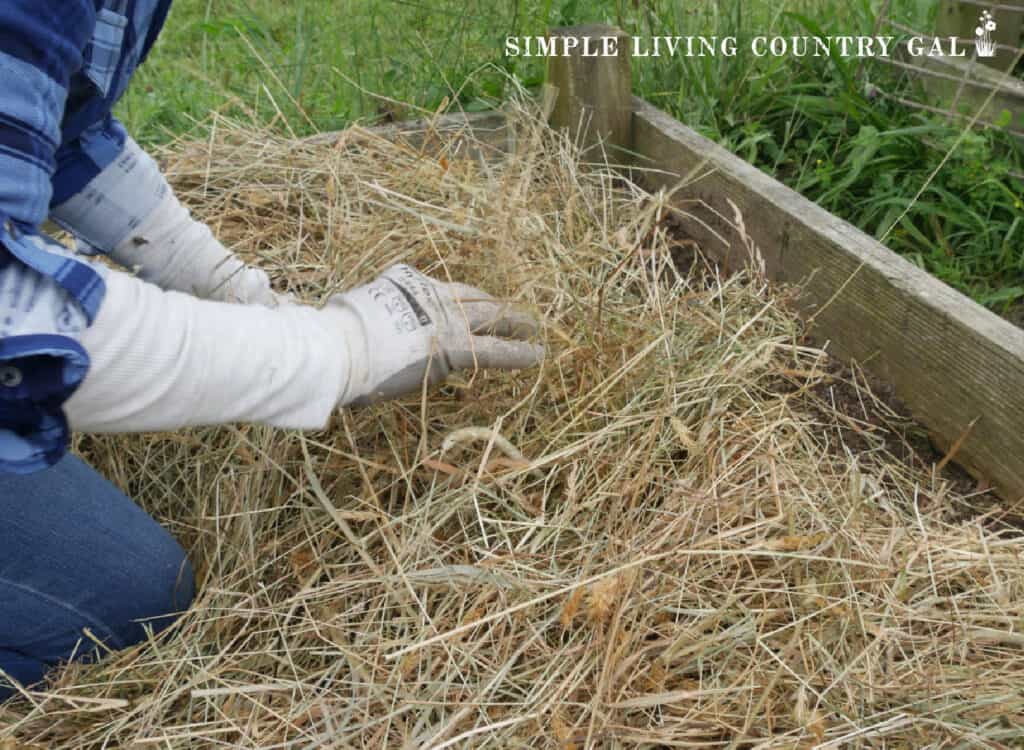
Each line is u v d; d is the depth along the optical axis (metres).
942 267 2.18
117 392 1.02
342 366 1.18
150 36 1.25
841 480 1.65
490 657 1.32
